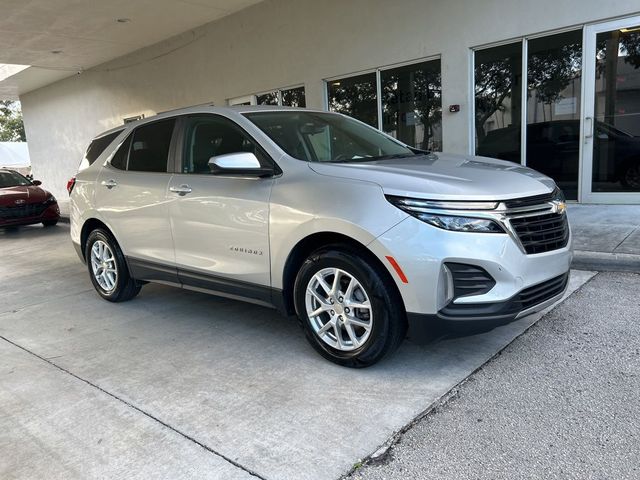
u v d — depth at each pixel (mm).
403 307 3094
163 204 4289
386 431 2660
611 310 4070
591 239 5730
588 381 3025
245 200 3652
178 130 4395
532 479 2240
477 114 8570
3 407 3160
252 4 11102
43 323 4750
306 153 3729
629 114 7250
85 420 2947
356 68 9805
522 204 3062
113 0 10047
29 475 2471
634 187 7402
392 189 3027
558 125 7855
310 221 3260
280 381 3277
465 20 8266
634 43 7016
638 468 2270
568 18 7344
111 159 5074
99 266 5270
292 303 3646
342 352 3348
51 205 11539
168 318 4645
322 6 10055
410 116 9406
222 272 3912
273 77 11266
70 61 15234
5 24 11203
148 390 3266
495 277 2922
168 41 13461
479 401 2889
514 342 3615
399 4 8969
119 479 2402
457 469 2334
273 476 2359
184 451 2592
